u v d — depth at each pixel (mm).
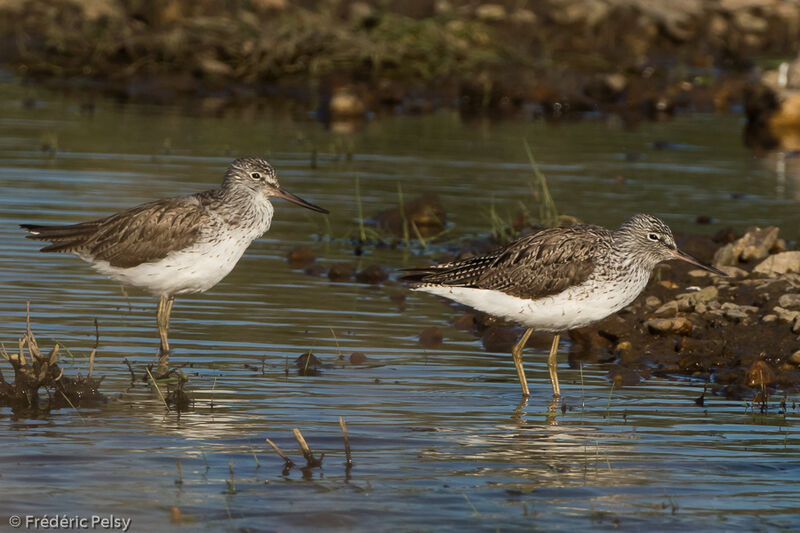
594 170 24016
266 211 13875
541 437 10844
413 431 10898
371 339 13969
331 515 8914
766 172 24516
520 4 40531
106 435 10500
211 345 13383
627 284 12828
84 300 14883
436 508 9109
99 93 31250
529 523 8859
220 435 10617
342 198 21031
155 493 9258
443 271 13039
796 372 13203
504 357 13742
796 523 8938
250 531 8602
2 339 12992
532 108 32562
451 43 35438
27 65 33594
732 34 40375
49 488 9289
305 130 27562
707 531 8766
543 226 18891
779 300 15047
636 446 10648
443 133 27984
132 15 35906
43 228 13484
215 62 33688
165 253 13117
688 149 27062
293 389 12000
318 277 16828
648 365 13609
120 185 20375
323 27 34938
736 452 10539
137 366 12516
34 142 24156
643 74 36281
